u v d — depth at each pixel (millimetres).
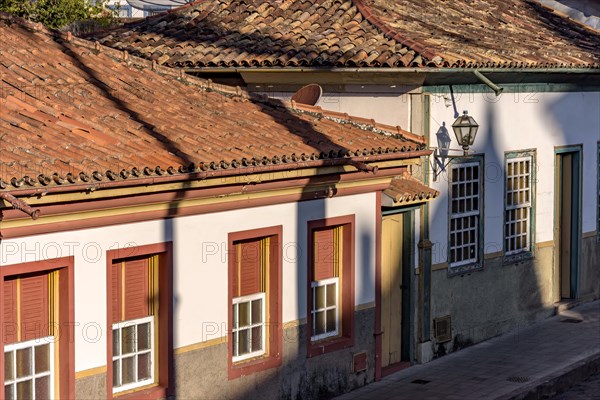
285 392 17859
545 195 24953
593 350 22266
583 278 26766
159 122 17172
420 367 20969
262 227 17219
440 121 21234
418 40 21391
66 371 14531
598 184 27188
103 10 33188
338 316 19094
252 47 22297
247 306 17438
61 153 14594
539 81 24281
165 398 15836
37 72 17797
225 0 25062
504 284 23641
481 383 19750
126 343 15594
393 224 20719
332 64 20703
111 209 14711
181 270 15969
